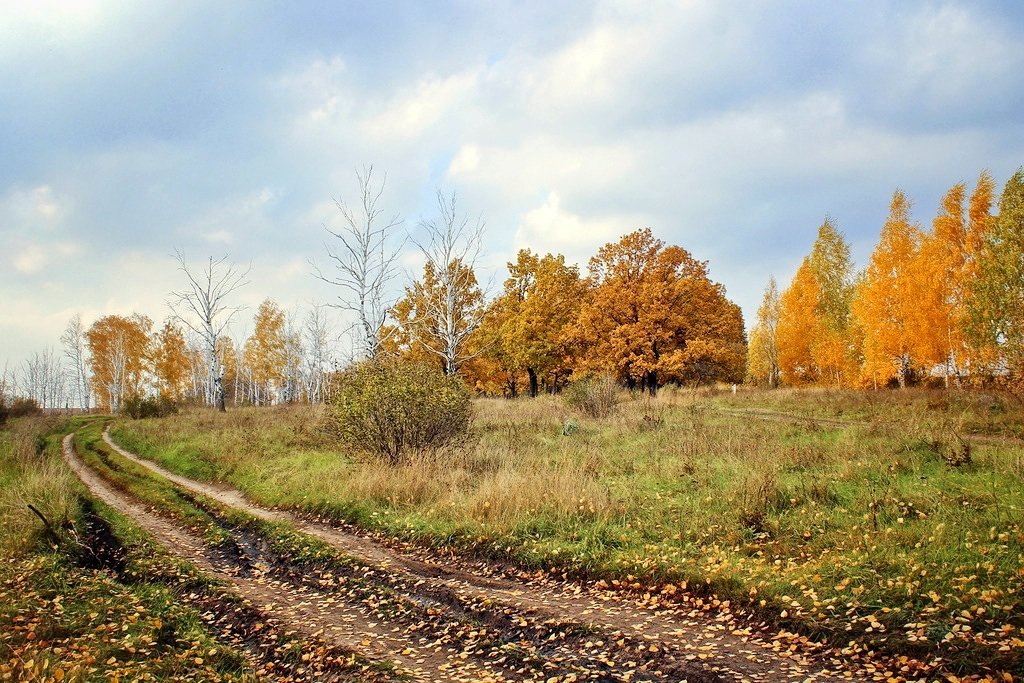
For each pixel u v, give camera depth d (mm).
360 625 6887
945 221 27406
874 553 7004
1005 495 8289
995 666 4746
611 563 7891
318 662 5910
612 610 6805
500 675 5523
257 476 15273
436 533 9688
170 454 20062
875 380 30391
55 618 6566
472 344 38344
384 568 8523
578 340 34000
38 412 45812
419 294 32531
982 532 7203
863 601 5992
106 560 9297
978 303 23047
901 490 9195
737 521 8820
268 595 8016
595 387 21875
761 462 11695
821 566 6879
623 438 15789
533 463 12812
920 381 30188
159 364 59844
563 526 9281
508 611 6848
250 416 29344
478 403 27062
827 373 39062
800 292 40500
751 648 5656
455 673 5621
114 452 22250
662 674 5262
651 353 30906
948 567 6316
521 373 44375
